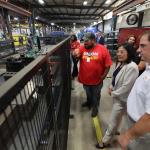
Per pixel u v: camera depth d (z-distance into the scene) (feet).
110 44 24.71
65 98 7.27
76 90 13.21
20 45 17.89
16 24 23.06
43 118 2.68
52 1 35.47
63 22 85.05
